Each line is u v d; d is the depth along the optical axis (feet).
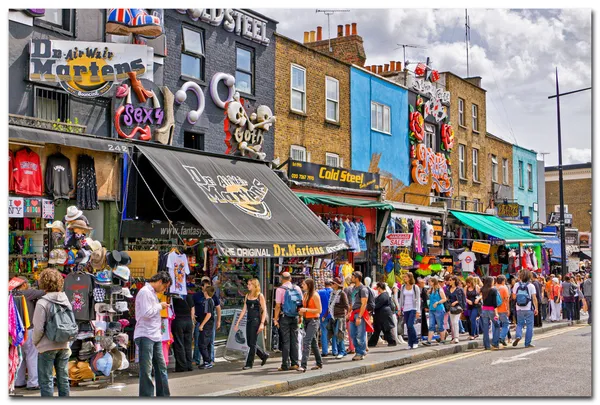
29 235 40.16
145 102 47.98
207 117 54.29
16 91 40.24
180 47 52.49
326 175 61.05
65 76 41.52
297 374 38.93
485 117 111.86
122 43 44.73
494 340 54.49
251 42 60.23
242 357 45.91
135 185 43.96
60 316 28.63
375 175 68.95
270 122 58.75
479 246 81.61
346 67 74.18
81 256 36.70
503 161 120.78
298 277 52.95
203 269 48.96
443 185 93.15
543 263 112.68
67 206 43.37
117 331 37.19
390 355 47.96
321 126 69.36
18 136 36.22
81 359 35.40
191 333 41.24
